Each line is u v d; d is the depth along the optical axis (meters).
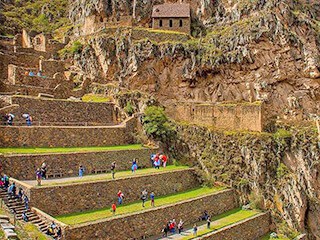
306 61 69.00
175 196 49.78
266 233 53.94
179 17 75.25
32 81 61.69
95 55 71.00
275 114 67.44
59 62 68.69
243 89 68.88
